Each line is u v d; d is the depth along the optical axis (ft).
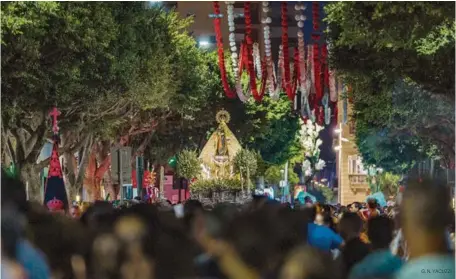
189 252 39.70
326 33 141.69
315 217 67.10
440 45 111.04
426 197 23.82
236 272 35.45
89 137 191.83
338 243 50.39
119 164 137.08
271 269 35.22
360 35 102.73
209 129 307.78
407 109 169.78
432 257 23.71
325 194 529.04
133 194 233.14
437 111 167.73
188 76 229.86
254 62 171.83
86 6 136.87
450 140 189.47
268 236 35.60
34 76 132.26
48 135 163.63
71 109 160.86
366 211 109.29
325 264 28.30
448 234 25.96
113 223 39.52
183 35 223.30
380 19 97.91
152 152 300.81
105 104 171.12
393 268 32.32
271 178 366.63
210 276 39.01
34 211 43.47
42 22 125.80
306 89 153.89
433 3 90.94
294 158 407.44
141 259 37.76
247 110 322.55
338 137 455.22
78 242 42.37
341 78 164.55
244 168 278.87
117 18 154.40
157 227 38.75
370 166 323.16
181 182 288.92
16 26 119.96
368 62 138.31
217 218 41.34
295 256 28.45
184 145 306.55
